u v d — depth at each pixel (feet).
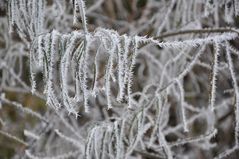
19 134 3.68
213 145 3.49
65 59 2.33
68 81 3.66
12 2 2.60
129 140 2.71
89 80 3.40
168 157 2.78
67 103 2.38
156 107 2.71
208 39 2.50
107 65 2.31
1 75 3.68
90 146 2.69
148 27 3.62
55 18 3.33
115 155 2.72
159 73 3.62
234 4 2.84
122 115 2.88
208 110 3.49
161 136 2.76
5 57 3.44
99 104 3.64
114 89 3.41
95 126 2.70
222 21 3.39
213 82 2.53
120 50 2.29
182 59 3.33
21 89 3.64
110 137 2.69
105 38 2.30
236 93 2.70
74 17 2.41
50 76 2.36
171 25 3.49
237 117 2.75
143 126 2.89
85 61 2.31
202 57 3.50
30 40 2.69
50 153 3.57
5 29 3.42
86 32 2.34
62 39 2.33
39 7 2.59
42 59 2.36
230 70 2.65
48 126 3.20
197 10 3.18
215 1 2.97
